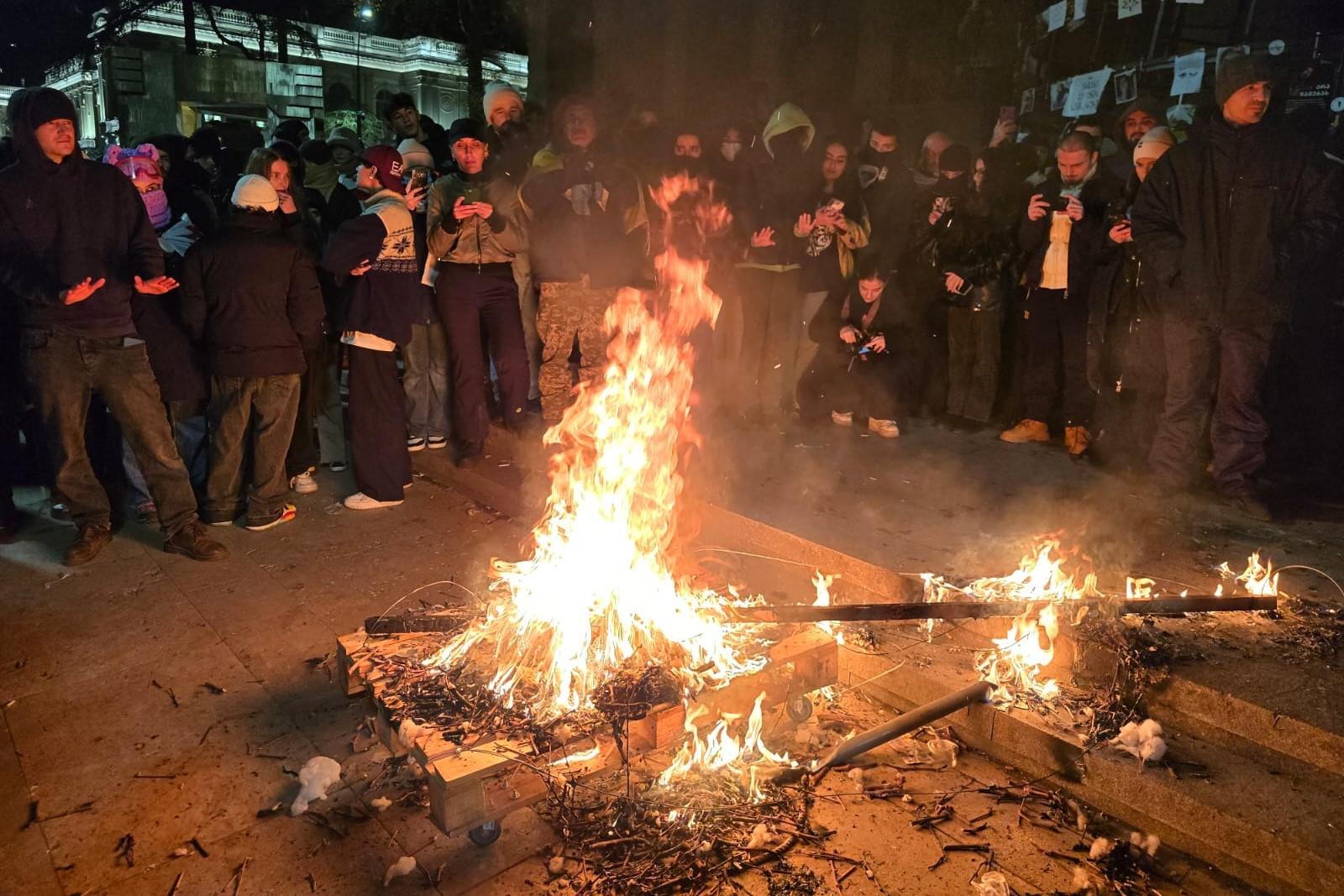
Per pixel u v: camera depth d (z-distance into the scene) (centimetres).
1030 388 604
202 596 441
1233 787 282
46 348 450
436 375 610
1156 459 507
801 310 629
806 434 618
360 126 2097
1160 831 285
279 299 493
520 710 299
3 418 503
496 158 607
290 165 610
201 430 553
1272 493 502
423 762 278
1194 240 466
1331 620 360
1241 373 471
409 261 534
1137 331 520
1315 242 449
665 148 621
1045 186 579
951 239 624
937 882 268
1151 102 562
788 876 268
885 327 633
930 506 484
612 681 309
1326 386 544
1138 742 300
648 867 269
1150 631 352
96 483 486
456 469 582
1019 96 753
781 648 340
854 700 363
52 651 391
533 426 591
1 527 503
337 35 2478
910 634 376
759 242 586
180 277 490
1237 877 269
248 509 530
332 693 361
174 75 1984
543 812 296
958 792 308
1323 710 294
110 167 458
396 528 523
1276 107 535
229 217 491
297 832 285
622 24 917
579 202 555
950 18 788
